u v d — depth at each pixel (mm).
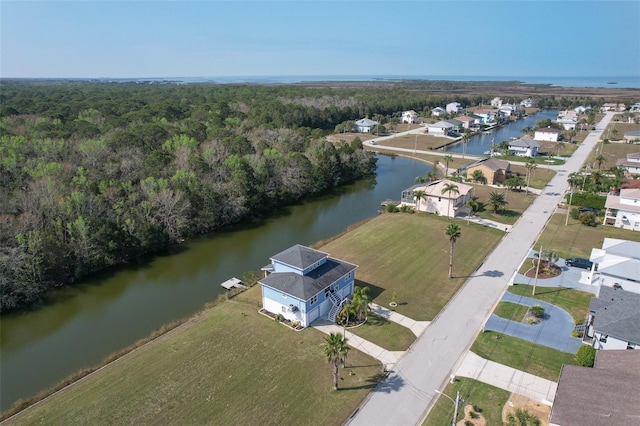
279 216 80938
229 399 32781
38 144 85688
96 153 82188
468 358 37500
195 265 59719
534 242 63500
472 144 150750
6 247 50438
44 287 52031
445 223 71938
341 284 46500
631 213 68125
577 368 30828
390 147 142625
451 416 30953
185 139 96125
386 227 70250
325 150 105375
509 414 30391
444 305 46344
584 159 118688
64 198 61219
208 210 71062
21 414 31656
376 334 41094
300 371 35875
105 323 46094
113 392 33688
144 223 62219
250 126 130000
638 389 27344
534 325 42125
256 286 51469
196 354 38219
